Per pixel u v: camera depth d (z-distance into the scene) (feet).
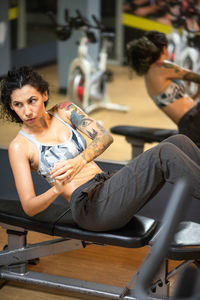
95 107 17.04
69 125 7.06
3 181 10.89
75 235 6.63
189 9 16.85
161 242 3.39
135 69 10.88
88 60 17.08
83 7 18.47
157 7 21.45
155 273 3.26
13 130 14.21
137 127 11.73
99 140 6.77
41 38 25.27
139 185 6.19
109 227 6.50
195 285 3.10
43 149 6.70
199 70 17.70
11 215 7.02
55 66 24.76
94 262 8.18
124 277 7.72
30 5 25.66
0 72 19.79
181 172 5.93
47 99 6.88
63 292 7.38
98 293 7.06
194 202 9.17
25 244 7.27
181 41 18.53
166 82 10.63
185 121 10.55
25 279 7.40
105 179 6.61
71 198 6.54
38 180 10.41
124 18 22.76
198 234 6.66
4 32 19.61
